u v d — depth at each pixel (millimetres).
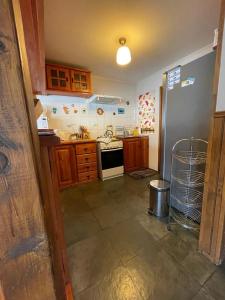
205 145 1460
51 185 666
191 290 991
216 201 1100
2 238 290
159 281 1054
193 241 1397
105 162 3008
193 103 1521
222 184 1049
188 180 1582
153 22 1690
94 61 2588
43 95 2867
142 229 1583
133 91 3906
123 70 3041
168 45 2170
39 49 1000
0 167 275
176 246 1348
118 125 3783
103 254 1295
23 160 292
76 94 2873
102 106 3549
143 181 2891
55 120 3051
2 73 261
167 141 1884
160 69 3035
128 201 2170
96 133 3521
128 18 1614
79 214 1894
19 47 281
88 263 1215
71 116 3207
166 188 1726
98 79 3373
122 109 3799
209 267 1141
